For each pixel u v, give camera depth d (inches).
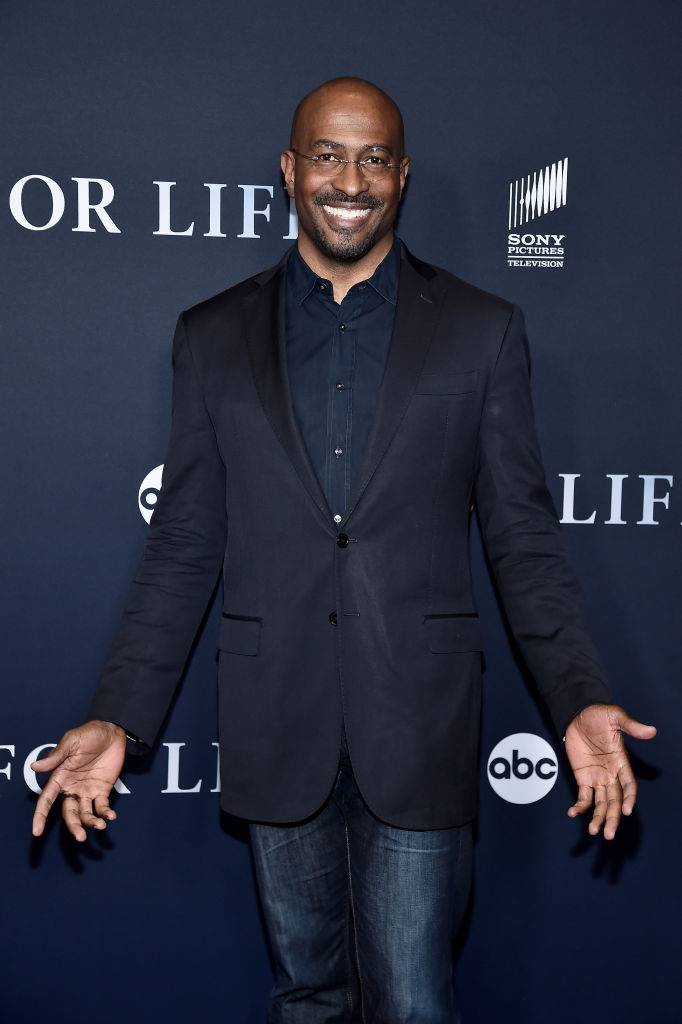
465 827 62.2
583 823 80.3
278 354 59.4
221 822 78.4
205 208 74.0
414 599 57.9
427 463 57.8
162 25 72.5
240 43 73.2
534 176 75.7
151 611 61.2
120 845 77.9
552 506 61.1
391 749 57.2
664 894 81.0
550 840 80.2
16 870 77.1
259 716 58.9
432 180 75.1
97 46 72.2
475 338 59.5
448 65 74.5
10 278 73.0
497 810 79.7
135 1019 78.6
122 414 74.7
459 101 74.8
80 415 74.4
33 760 76.1
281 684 58.4
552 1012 81.0
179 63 72.9
